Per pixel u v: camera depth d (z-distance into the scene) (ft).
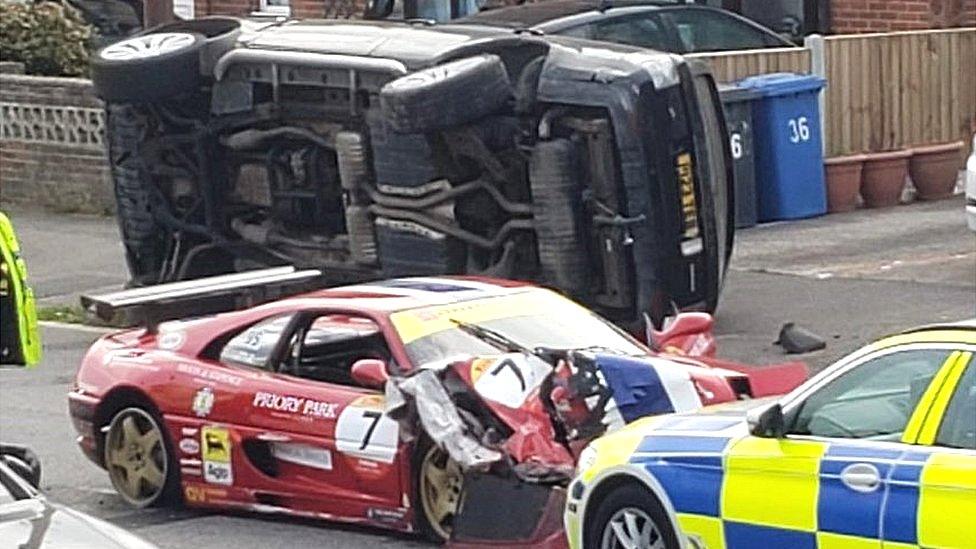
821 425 29.89
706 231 54.29
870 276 61.26
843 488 28.94
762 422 30.12
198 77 60.08
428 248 55.67
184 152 61.62
